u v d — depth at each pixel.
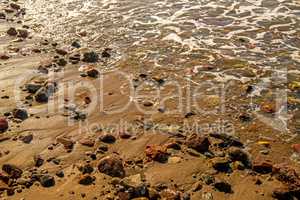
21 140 8.89
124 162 8.27
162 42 12.90
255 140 8.80
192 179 7.83
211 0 15.92
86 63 11.92
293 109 9.69
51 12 15.67
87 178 7.80
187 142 8.66
